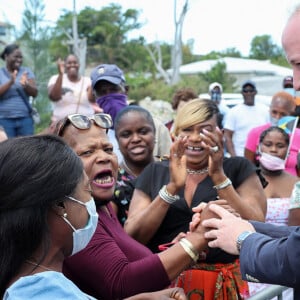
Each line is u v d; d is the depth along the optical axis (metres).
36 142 1.82
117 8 48.81
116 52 46.47
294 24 1.86
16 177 1.73
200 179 3.11
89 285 2.33
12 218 1.73
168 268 2.31
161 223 3.01
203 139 2.92
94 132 2.56
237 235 2.10
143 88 33.88
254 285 3.49
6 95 7.85
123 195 3.36
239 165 3.18
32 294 1.69
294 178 4.50
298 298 1.94
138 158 3.97
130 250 2.51
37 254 1.79
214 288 2.85
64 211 1.83
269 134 4.56
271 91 27.19
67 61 8.00
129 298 2.11
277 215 4.11
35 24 13.02
